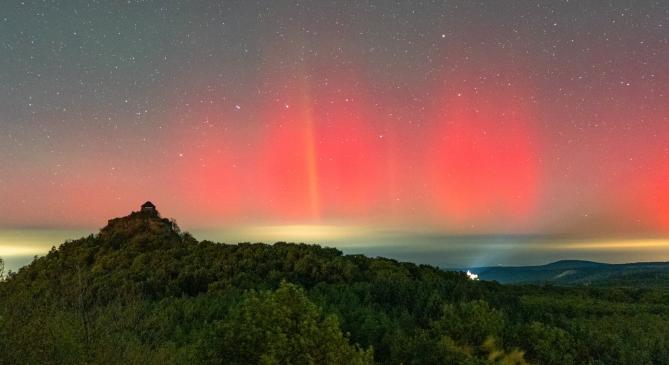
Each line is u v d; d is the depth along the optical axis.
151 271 52.69
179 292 47.91
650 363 41.50
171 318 29.02
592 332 42.91
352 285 50.19
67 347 9.67
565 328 42.69
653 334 49.31
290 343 16.20
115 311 12.02
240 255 60.19
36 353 9.05
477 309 33.47
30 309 9.90
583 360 37.22
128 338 11.79
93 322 10.68
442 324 32.88
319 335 16.75
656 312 66.06
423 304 40.78
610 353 40.84
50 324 9.62
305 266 55.50
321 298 38.84
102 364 10.07
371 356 17.50
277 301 17.58
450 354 28.89
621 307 68.94
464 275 72.75
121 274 52.03
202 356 16.19
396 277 52.00
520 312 44.84
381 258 68.38
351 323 33.69
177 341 24.30
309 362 15.91
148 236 67.38
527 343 34.41
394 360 28.58
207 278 51.25
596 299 82.06
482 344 31.92
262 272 54.50
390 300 43.81
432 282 49.53
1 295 10.36
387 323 33.66
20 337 9.05
